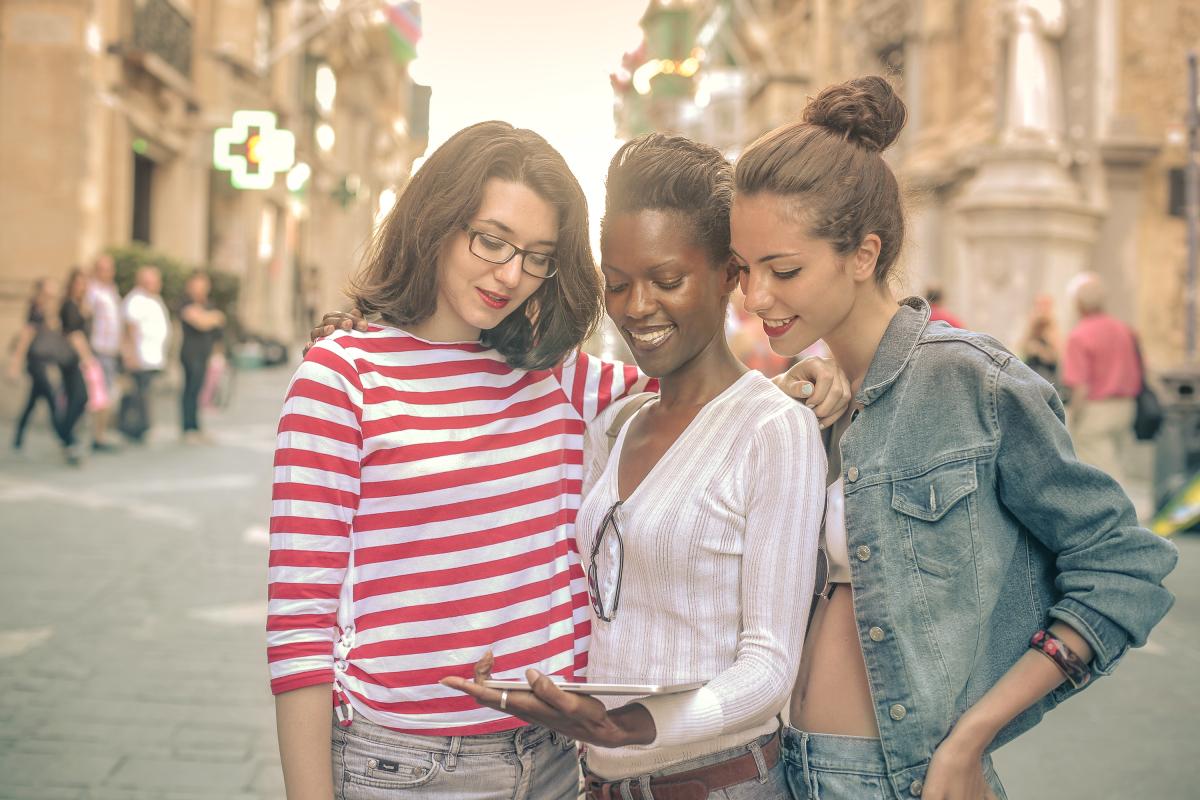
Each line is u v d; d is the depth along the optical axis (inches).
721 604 59.2
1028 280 448.5
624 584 61.4
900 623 57.1
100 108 566.3
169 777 123.7
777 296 57.7
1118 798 123.8
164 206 721.6
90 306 405.7
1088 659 55.5
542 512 64.8
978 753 55.5
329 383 59.5
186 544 242.8
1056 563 58.0
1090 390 297.0
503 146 61.1
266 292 1033.5
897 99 59.0
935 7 592.7
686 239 59.8
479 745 61.3
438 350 63.6
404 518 60.7
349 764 60.3
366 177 1418.6
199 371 430.6
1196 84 384.2
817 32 864.9
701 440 60.4
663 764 59.9
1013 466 56.8
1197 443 295.9
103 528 255.6
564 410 67.9
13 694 148.3
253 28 832.9
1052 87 466.3
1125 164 454.0
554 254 63.4
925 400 58.5
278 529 58.4
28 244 537.3
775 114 887.1
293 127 1048.8
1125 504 55.7
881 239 58.8
